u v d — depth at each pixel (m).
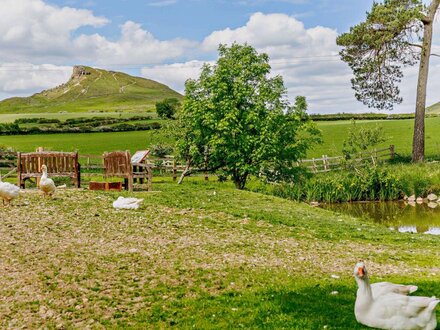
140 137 90.69
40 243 17.88
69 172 31.84
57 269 14.99
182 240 19.33
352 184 42.78
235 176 41.12
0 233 18.98
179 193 31.19
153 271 15.10
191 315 11.69
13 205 24.19
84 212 23.50
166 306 12.33
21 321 11.56
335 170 52.03
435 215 34.72
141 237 19.47
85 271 14.91
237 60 40.91
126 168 31.84
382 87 57.16
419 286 13.93
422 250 19.95
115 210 24.41
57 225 20.69
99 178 45.19
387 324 10.09
